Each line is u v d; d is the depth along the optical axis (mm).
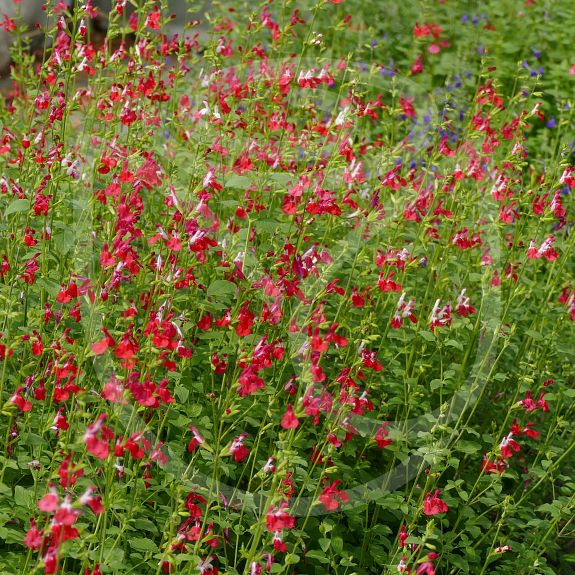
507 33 4344
